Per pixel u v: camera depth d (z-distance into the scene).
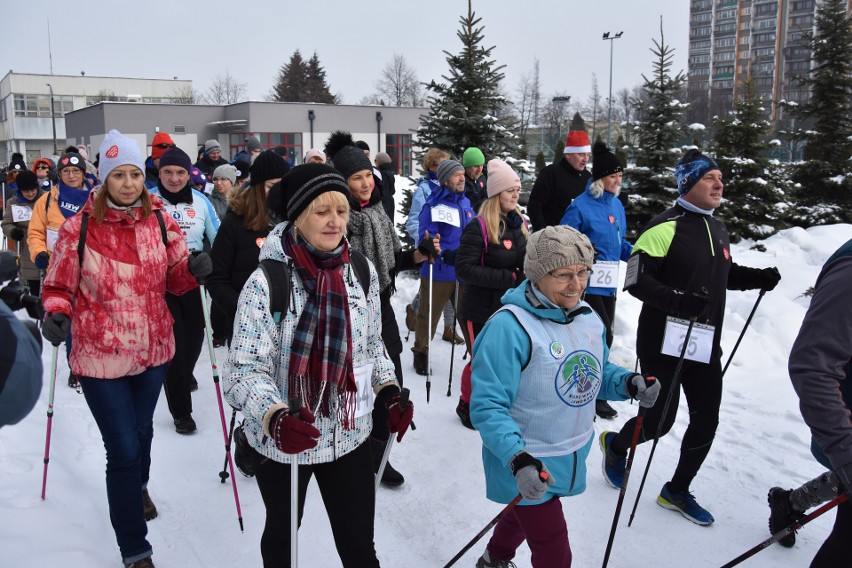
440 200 5.93
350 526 2.48
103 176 3.12
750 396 5.46
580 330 2.71
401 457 4.48
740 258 9.79
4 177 11.94
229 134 37.72
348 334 2.42
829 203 12.33
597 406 5.15
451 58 9.55
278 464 2.44
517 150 10.12
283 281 2.34
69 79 65.69
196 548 3.40
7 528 3.08
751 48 84.75
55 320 2.87
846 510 2.48
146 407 3.30
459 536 3.55
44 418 4.60
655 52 11.35
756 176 11.27
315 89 72.12
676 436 4.80
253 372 2.27
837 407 2.33
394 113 38.69
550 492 2.66
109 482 3.04
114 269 3.09
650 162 11.41
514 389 2.59
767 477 4.22
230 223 4.08
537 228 6.06
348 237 4.24
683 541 3.53
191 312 4.74
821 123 12.50
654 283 3.52
